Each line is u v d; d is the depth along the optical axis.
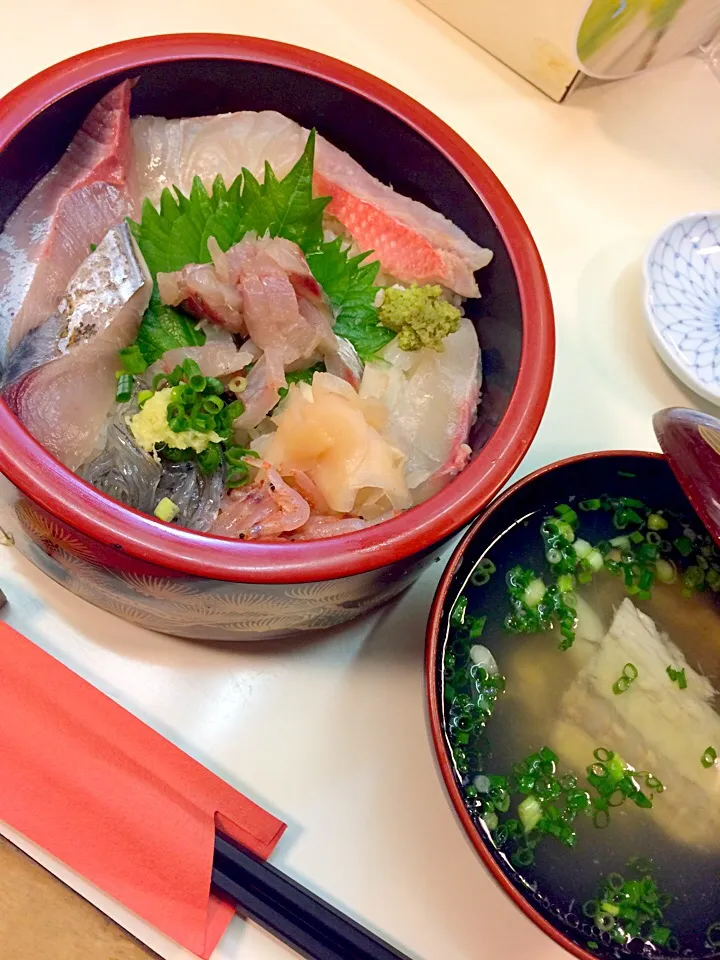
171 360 0.25
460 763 0.25
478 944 0.25
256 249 0.26
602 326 0.35
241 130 0.29
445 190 0.28
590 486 0.28
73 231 0.26
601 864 0.25
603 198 0.37
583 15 0.33
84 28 0.35
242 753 0.26
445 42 0.38
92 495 0.20
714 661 0.28
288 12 0.37
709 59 0.40
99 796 0.24
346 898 0.25
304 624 0.25
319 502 0.25
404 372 0.28
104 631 0.27
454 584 0.26
